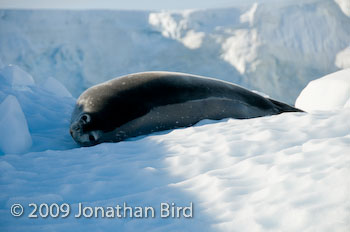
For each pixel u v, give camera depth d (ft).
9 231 32.40
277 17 238.48
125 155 49.37
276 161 39.29
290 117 54.95
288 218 28.30
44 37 248.73
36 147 60.29
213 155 44.32
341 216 26.96
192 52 242.99
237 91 68.69
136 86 63.98
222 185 35.76
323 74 233.76
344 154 36.29
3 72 88.07
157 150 49.29
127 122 61.16
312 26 239.30
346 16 244.01
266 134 47.67
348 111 53.98
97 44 254.27
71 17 255.50
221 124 57.41
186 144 49.90
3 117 57.62
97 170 44.62
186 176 40.52
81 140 61.26
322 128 47.57
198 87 65.62
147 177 41.01
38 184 42.42
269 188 32.94
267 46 231.71
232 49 235.40
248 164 39.42
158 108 62.34
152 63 247.09
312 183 31.81
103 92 63.46
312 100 85.30
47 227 32.63
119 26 258.37
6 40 240.94
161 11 260.21
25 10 250.98
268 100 71.56
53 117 74.64
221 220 30.32
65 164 48.49
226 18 248.73
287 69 234.58
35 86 89.71
